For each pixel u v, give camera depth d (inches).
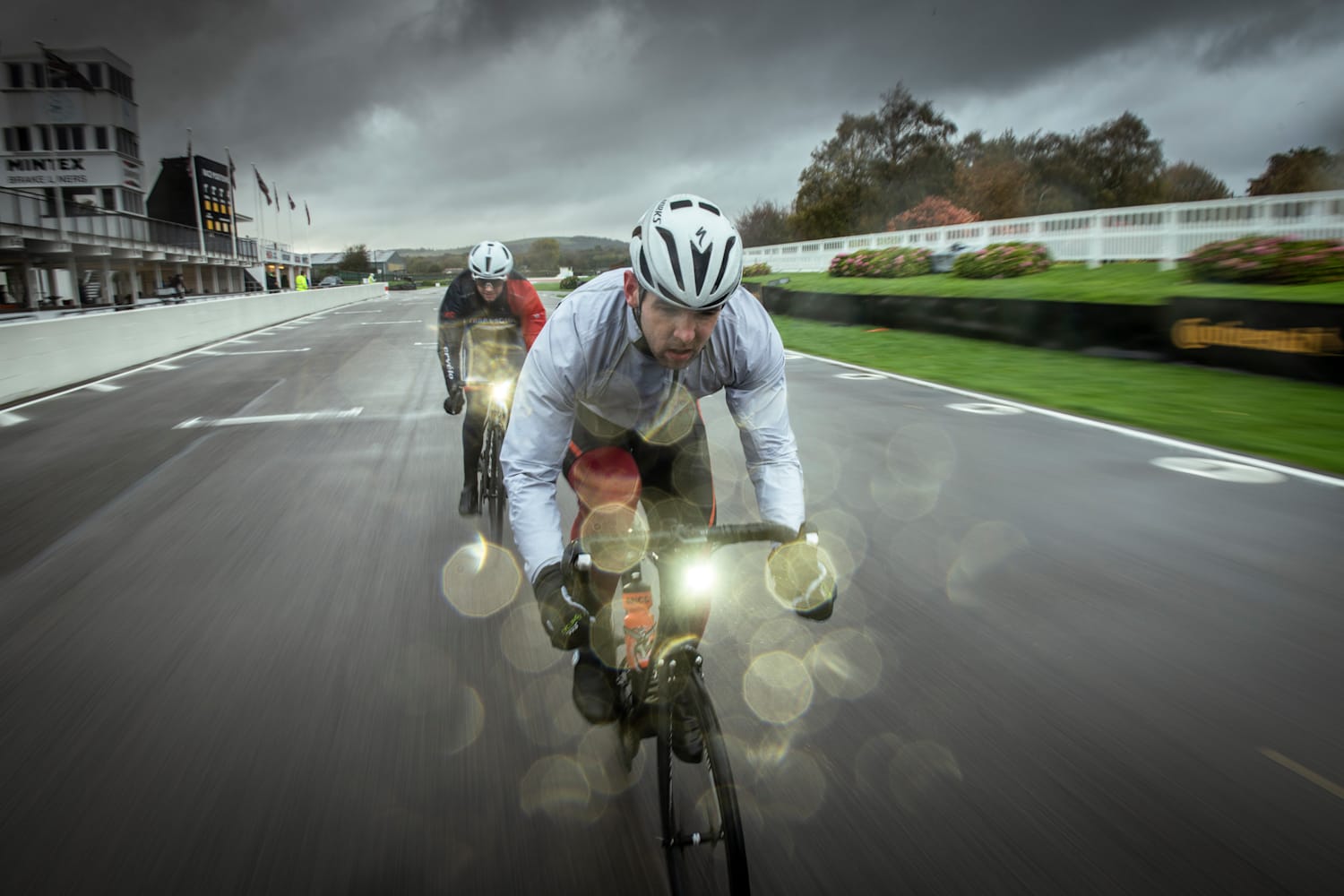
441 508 195.2
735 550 164.6
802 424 283.1
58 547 171.5
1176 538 161.9
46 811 84.4
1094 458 227.8
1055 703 102.2
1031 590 137.9
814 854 76.7
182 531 180.2
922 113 2142.0
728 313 76.6
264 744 96.3
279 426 303.4
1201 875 72.6
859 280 960.3
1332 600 131.3
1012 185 2022.6
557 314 76.8
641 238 67.1
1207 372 354.6
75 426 318.0
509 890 72.7
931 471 217.6
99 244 1251.8
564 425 78.2
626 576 81.9
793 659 116.6
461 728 99.2
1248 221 598.2
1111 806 82.3
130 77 2335.1
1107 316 414.3
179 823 81.9
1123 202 2292.1
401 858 76.6
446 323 188.2
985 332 506.9
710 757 66.7
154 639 126.1
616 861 76.2
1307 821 79.6
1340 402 281.3
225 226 2536.9
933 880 72.9
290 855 77.2
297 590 145.1
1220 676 108.3
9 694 109.4
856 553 158.9
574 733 97.9
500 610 135.1
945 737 95.2
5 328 391.2
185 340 662.5
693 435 86.5
